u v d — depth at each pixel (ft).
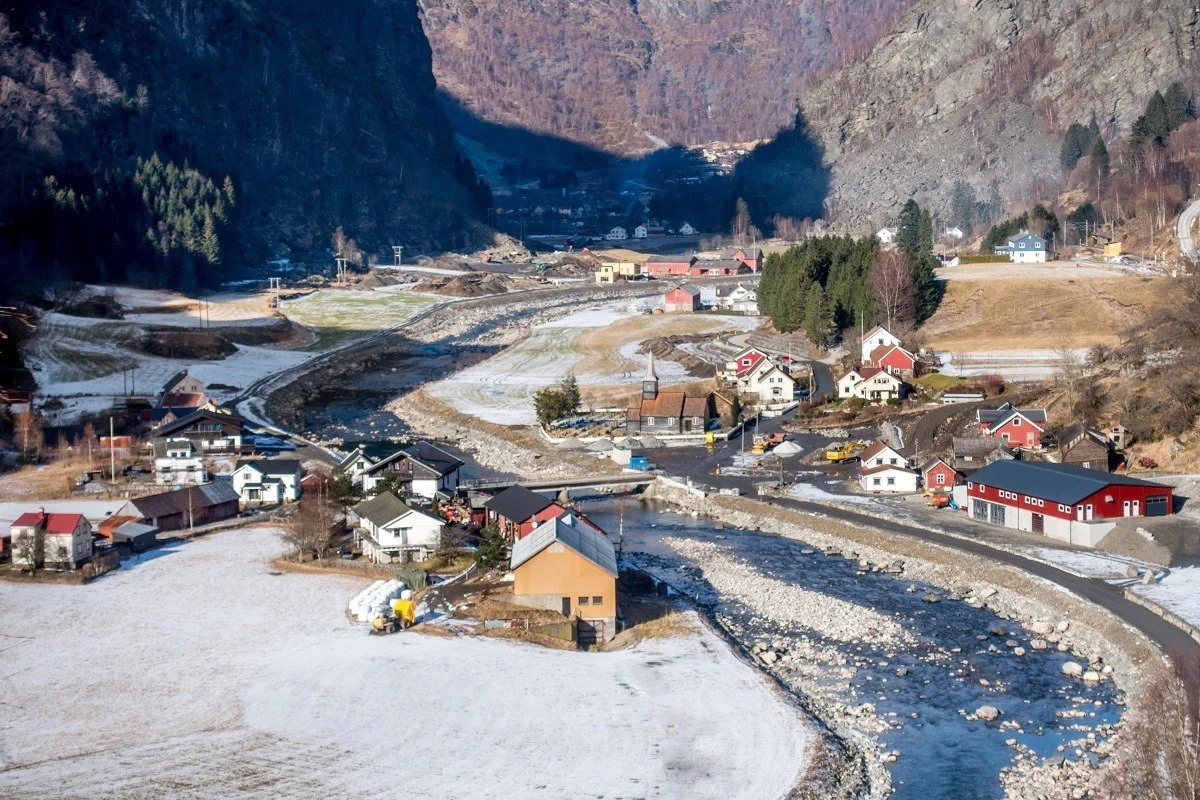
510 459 449.89
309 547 318.86
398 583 282.77
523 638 250.78
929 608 269.23
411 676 229.86
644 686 224.33
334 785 188.85
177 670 238.89
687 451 443.73
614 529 353.51
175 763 197.47
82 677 236.63
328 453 457.27
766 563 310.86
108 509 374.02
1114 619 240.32
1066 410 411.75
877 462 376.89
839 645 247.91
